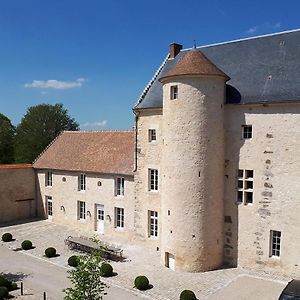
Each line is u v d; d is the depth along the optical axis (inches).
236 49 1206.3
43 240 1405.0
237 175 1072.8
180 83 1049.5
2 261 1180.5
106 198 1433.3
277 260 1009.5
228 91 1103.6
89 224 1501.0
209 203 1054.4
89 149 1582.2
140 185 1300.4
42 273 1069.8
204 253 1050.7
